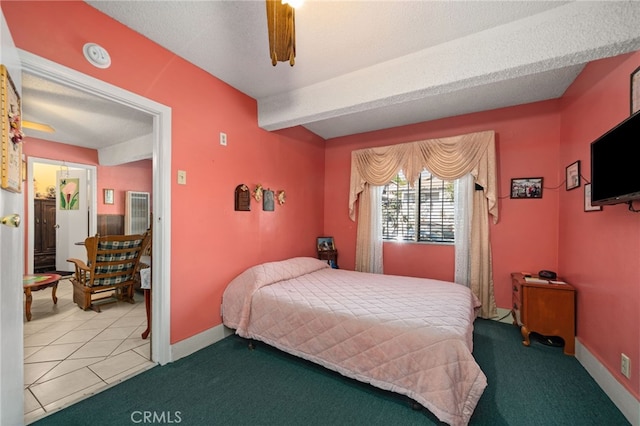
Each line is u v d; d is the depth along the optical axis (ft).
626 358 5.21
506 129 9.95
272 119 9.44
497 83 8.21
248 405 5.41
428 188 11.68
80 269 11.53
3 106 3.45
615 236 5.69
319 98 8.46
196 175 7.59
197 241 7.62
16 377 4.13
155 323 6.89
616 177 5.08
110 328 9.17
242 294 7.98
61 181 16.92
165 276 6.81
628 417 5.00
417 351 5.16
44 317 10.21
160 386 5.97
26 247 13.26
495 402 5.51
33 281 10.32
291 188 11.71
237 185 8.96
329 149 14.12
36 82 7.72
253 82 8.49
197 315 7.61
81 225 16.16
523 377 6.38
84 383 6.05
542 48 5.61
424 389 4.94
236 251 8.92
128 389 5.86
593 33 5.15
